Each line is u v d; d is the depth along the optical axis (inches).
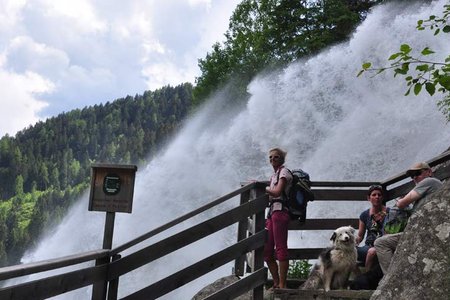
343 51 851.4
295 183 257.6
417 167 242.1
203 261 236.5
